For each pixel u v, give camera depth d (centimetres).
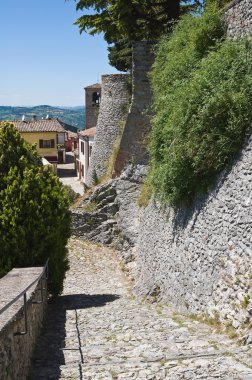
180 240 1106
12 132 1154
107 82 2670
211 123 960
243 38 1013
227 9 1141
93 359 641
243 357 580
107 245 2039
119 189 2128
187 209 1091
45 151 5384
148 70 1869
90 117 5272
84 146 4194
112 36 2083
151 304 1162
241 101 898
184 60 1254
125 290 1444
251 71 925
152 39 2020
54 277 1142
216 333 761
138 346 694
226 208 885
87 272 1712
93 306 1138
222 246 877
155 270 1320
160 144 1262
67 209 1203
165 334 773
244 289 764
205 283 926
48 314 1035
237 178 870
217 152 947
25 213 1081
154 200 1345
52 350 710
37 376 583
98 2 1952
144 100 1898
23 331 609
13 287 758
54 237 1116
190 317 933
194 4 2008
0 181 1097
